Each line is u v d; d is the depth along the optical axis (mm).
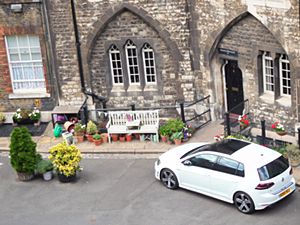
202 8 20875
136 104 23188
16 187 19094
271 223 15875
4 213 17719
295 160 18484
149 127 21219
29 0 22125
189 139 21109
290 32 18875
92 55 22844
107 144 21375
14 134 18953
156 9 21406
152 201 17531
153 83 23031
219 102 22281
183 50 21781
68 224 16797
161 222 16453
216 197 16906
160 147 20766
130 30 22172
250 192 15953
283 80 20453
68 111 22891
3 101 23641
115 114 21656
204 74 21906
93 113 23219
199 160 17125
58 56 22828
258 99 21047
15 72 23578
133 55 22766
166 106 22906
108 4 21719
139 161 20141
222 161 16625
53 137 22453
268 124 21094
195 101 22312
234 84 21938
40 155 19719
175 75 22328
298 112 19703
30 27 22594
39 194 18578
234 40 20859
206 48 21406
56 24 22344
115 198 17938
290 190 16453
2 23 22656
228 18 20312
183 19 21312
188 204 17156
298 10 18359
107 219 16875
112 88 23297
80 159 18969
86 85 23172
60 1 21938
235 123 21500
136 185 18547
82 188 18688
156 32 21922
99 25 22094
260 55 20516
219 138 20203
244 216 16266
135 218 16781
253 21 20031
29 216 17422
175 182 17781
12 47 23219
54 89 23359
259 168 15938
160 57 22297
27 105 23594
